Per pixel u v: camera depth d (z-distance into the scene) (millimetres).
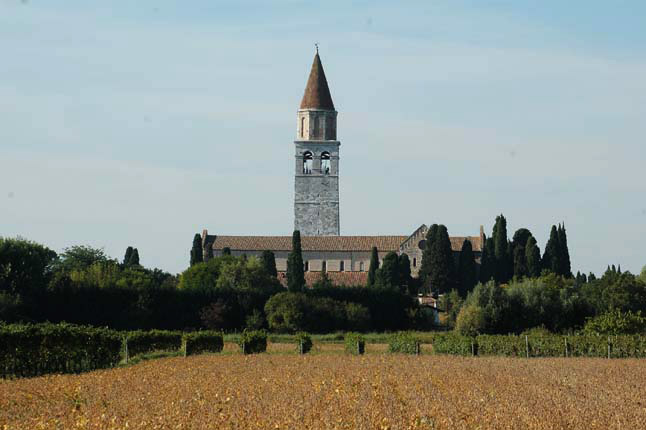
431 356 166500
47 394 95062
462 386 105812
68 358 136125
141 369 128000
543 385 110625
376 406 83875
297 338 189750
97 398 91062
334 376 116438
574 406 88812
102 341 145375
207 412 78562
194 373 121188
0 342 125188
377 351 190125
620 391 105062
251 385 103875
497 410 83500
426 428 73875
